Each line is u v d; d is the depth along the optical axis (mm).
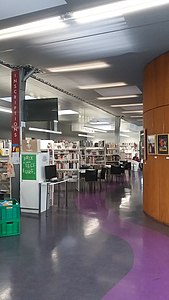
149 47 5352
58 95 9906
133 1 3646
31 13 3975
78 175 10266
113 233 4953
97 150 13445
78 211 6773
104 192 10016
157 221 5785
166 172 5543
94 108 12742
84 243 4402
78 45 5246
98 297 2758
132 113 14430
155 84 5926
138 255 3902
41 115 6883
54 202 8016
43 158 6906
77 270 3391
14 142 6840
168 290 2920
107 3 3709
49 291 2875
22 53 5691
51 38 4910
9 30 4547
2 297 2752
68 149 10562
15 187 6781
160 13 4012
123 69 6832
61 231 5062
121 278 3182
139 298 2746
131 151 21688
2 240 4551
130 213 6570
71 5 3748
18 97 6812
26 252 3992
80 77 7562
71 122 17516
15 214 4867
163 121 5605
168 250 4113
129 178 15047
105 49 5488
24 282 3070
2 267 3473
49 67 6660
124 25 4395
